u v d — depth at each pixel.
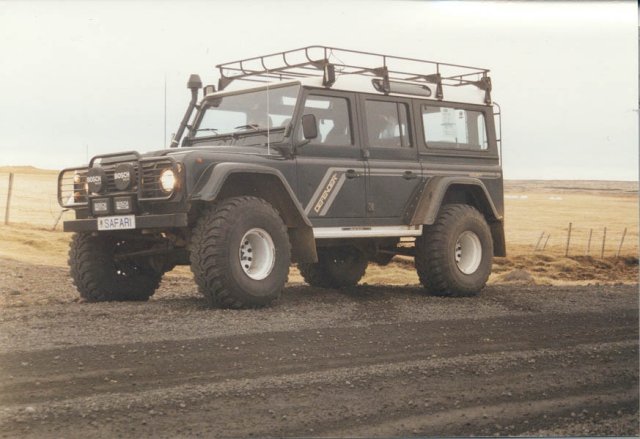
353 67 7.95
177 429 3.70
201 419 3.85
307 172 7.38
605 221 33.44
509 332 6.33
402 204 8.16
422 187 8.33
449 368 5.06
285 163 7.22
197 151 6.74
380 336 5.86
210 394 4.22
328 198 7.54
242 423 3.83
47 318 5.94
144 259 7.75
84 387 4.23
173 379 4.44
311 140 7.45
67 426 3.68
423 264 8.30
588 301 8.20
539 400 4.55
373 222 7.90
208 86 8.21
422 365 5.07
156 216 6.54
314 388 4.43
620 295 8.77
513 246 27.41
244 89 7.84
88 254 7.47
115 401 4.03
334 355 5.18
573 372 5.18
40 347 4.98
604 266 23.05
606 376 5.12
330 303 7.28
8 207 20.47
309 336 5.67
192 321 5.91
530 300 8.14
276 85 7.62
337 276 9.22
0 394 4.07
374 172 7.90
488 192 9.03
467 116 8.98
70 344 5.07
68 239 18.30
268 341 5.42
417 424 3.98
